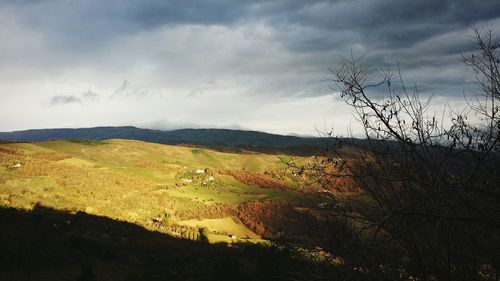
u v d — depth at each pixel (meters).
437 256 3.29
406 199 3.21
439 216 2.47
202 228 94.38
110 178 145.38
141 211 113.12
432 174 3.12
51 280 40.47
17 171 121.88
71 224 84.38
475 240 3.15
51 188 114.62
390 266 3.19
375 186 3.41
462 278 3.23
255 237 66.44
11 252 45.91
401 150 3.37
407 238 3.21
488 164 2.95
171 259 60.16
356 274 2.90
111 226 90.75
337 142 3.66
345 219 3.18
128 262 58.53
